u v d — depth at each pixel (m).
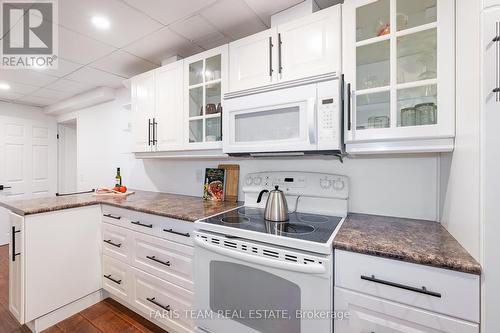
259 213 1.53
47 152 3.81
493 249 0.71
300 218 1.40
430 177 1.31
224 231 1.21
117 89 2.90
